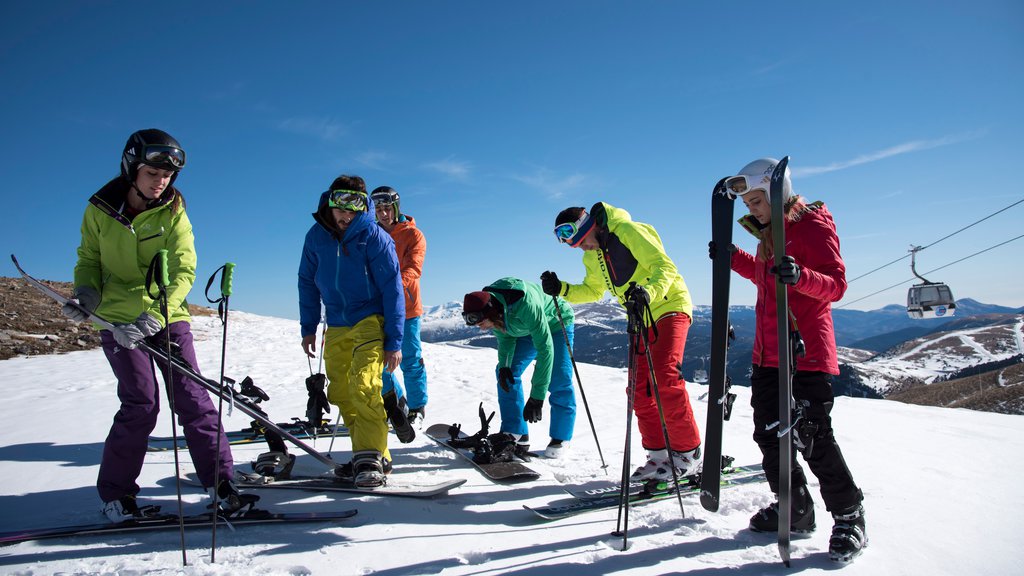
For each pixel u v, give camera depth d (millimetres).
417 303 4500
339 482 3078
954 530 2418
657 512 2654
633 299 2387
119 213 2342
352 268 2982
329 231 3025
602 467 3572
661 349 2947
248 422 5070
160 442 4059
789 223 2246
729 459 3342
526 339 4016
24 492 2939
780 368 2057
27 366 8586
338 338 3086
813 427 2088
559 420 3910
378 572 2043
